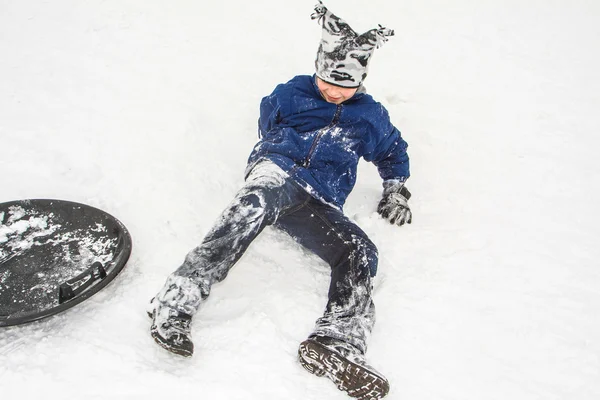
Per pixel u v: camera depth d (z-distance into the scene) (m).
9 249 2.24
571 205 3.03
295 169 2.28
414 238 2.67
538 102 3.98
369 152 2.53
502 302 2.37
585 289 2.47
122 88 3.34
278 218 2.29
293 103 2.42
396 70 4.16
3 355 1.85
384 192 2.83
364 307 2.05
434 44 4.56
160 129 3.05
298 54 4.06
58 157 2.75
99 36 3.78
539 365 2.11
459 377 2.02
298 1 4.76
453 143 3.46
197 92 3.43
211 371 1.89
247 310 2.13
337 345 1.89
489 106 3.88
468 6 5.20
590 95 4.11
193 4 4.40
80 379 1.80
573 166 3.35
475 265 2.55
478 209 2.95
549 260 2.62
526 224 2.86
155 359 1.92
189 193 2.69
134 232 2.43
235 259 2.04
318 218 2.25
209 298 2.18
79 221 2.38
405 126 3.57
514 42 4.72
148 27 3.99
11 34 3.64
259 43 4.08
